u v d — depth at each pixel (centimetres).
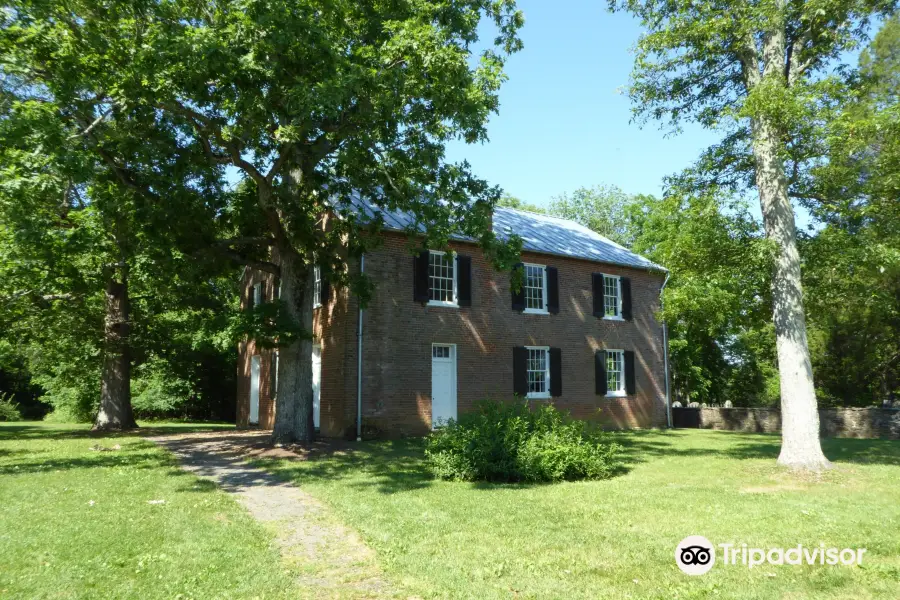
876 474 1162
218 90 1263
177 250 1507
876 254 1214
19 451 1541
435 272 2022
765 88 1166
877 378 2762
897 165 1184
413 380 1903
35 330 2173
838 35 1265
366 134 1344
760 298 1366
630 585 565
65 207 1717
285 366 1593
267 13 1126
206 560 633
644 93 1458
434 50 1213
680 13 1317
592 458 1150
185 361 3262
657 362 2605
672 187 1420
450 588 557
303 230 1492
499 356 2103
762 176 1296
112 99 1252
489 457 1112
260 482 1102
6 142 1084
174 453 1492
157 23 1185
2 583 557
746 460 1384
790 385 1227
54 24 1210
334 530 773
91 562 618
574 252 2381
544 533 737
